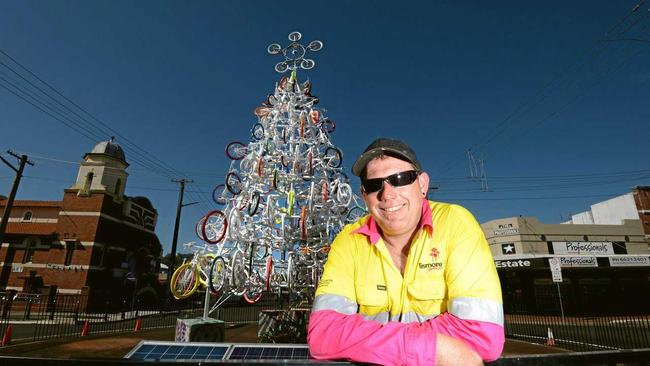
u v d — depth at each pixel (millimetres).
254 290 10477
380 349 1179
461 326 1241
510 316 21844
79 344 11633
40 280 24062
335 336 1308
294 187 11117
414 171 1685
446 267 1468
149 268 30578
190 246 9648
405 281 1556
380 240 1677
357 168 1828
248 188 10586
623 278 24656
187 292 9398
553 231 26156
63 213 25531
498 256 25422
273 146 10844
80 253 24594
